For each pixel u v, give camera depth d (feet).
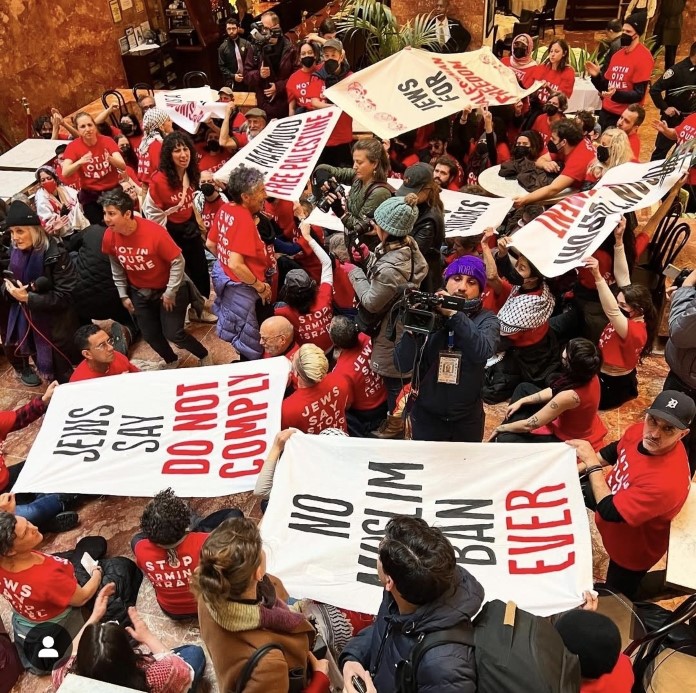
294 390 14.23
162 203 18.25
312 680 8.13
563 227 15.12
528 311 14.97
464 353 10.43
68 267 16.08
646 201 15.05
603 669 6.81
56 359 16.69
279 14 43.78
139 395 12.84
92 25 32.86
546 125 23.63
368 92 19.06
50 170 21.02
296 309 15.23
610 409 15.93
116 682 7.75
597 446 12.89
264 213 17.65
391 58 19.47
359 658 8.11
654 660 8.45
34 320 16.12
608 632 6.89
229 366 13.02
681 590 9.08
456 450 10.36
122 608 11.77
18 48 29.60
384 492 10.19
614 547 10.50
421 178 13.67
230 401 12.49
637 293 14.29
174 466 11.75
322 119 18.85
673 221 16.97
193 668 10.48
